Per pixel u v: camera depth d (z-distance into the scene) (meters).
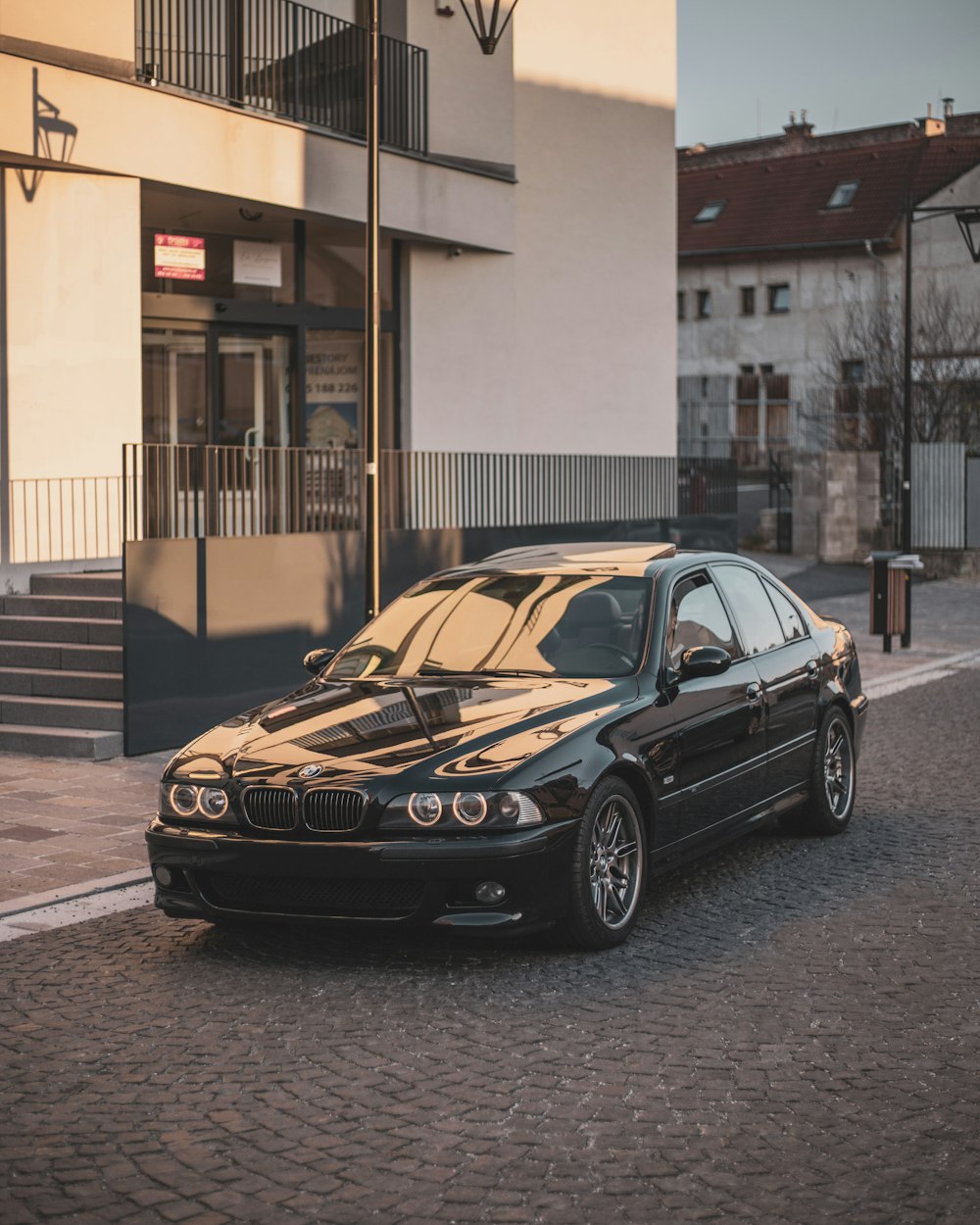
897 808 9.27
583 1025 5.26
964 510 29.50
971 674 16.05
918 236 49.50
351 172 16.39
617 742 6.24
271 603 12.29
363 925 5.87
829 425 41.06
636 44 21.47
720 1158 4.13
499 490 16.34
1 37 12.60
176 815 6.16
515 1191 3.94
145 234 15.72
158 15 15.15
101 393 14.14
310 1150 4.23
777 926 6.55
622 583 7.25
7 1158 4.21
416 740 6.12
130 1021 5.40
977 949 6.19
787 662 7.94
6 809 9.21
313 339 17.70
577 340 20.81
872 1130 4.32
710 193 55.91
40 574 13.47
